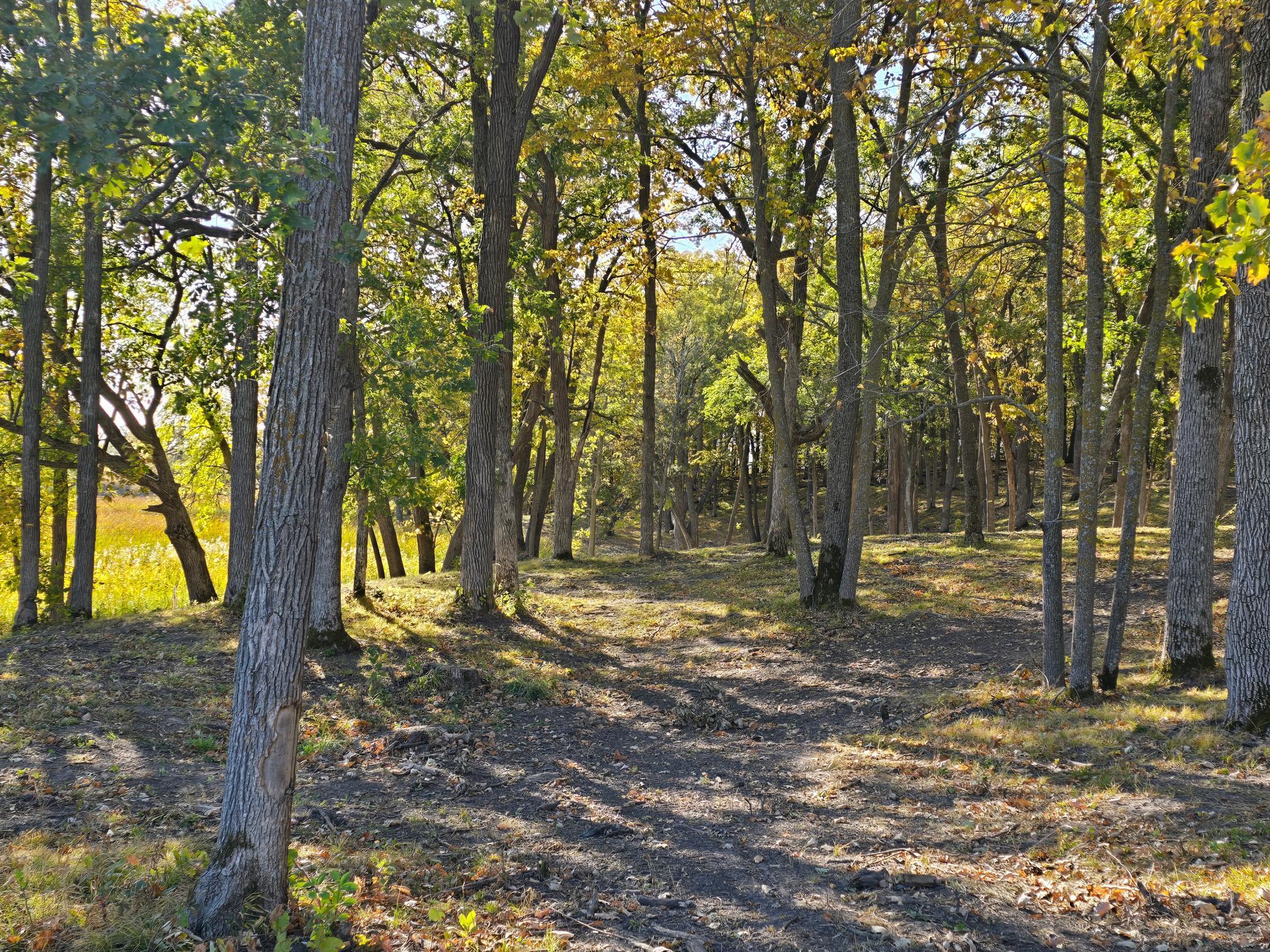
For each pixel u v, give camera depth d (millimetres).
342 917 4992
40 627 15617
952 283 18047
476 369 17391
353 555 28656
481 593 17484
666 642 16297
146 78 3977
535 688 12352
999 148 17469
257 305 11938
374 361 12172
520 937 5172
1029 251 19781
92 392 16453
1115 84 15766
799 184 19016
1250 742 7984
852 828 7246
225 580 25734
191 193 4785
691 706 11805
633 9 17203
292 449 4605
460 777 8695
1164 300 9953
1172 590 10883
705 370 37562
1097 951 4840
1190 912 5109
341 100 4773
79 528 16594
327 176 4344
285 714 4676
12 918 4508
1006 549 23031
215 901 4559
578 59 20062
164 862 5578
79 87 3885
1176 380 26297
